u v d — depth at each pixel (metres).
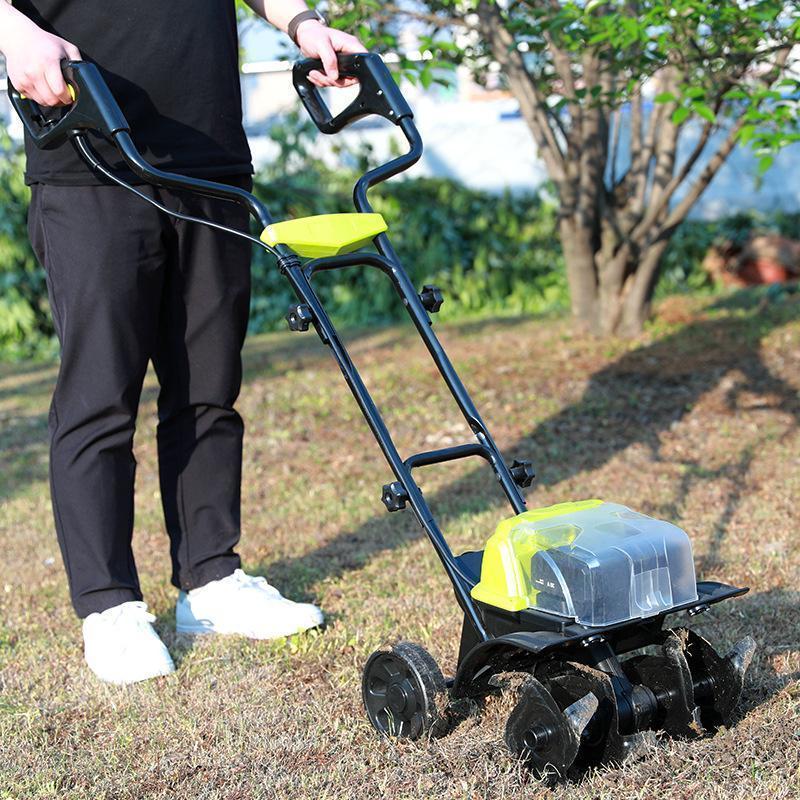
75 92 2.58
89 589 2.92
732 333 6.98
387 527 4.17
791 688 2.55
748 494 4.22
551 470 4.82
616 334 7.21
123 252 2.83
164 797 2.26
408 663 2.39
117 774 2.37
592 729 2.25
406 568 3.65
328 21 5.57
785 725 2.36
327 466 5.17
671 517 4.00
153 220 2.87
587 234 7.08
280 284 9.62
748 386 5.90
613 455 5.00
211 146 2.95
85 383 2.87
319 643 3.03
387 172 2.82
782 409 5.48
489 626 2.33
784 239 9.41
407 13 5.88
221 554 3.18
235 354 3.12
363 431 5.71
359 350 7.82
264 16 3.10
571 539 2.23
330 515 4.39
